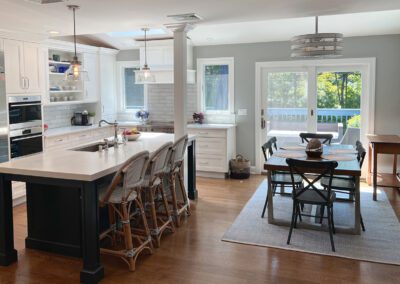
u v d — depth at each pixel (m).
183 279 3.16
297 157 4.46
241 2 3.66
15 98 5.07
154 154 3.73
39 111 5.50
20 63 5.13
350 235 4.04
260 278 3.17
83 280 3.13
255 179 6.55
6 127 4.94
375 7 3.92
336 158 4.36
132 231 3.98
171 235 4.08
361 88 6.37
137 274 3.25
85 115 7.02
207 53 7.06
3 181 3.37
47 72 5.97
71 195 3.53
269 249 3.73
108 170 3.25
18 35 5.04
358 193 3.98
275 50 6.66
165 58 6.96
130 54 7.66
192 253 3.64
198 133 6.67
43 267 3.40
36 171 3.19
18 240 3.97
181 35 4.82
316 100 6.61
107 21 4.50
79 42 6.96
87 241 3.12
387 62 6.11
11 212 3.46
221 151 6.57
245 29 6.07
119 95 7.85
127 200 3.33
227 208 4.97
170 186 4.32
